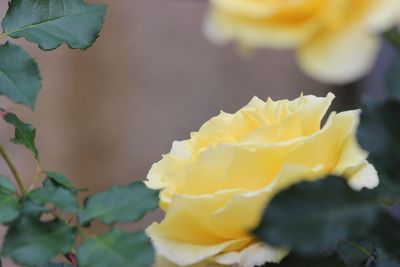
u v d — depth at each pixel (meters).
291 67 3.35
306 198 0.56
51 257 0.61
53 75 3.05
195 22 3.35
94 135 3.15
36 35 0.67
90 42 0.67
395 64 0.58
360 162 0.64
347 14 0.52
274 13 0.53
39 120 3.03
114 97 3.21
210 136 0.69
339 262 0.66
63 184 0.69
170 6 3.33
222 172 0.66
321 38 0.53
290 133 0.66
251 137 0.66
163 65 3.32
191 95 3.36
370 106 0.58
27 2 0.67
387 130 0.58
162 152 3.28
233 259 0.64
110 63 3.21
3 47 0.63
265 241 0.54
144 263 0.59
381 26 0.52
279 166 0.65
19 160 2.54
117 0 3.25
